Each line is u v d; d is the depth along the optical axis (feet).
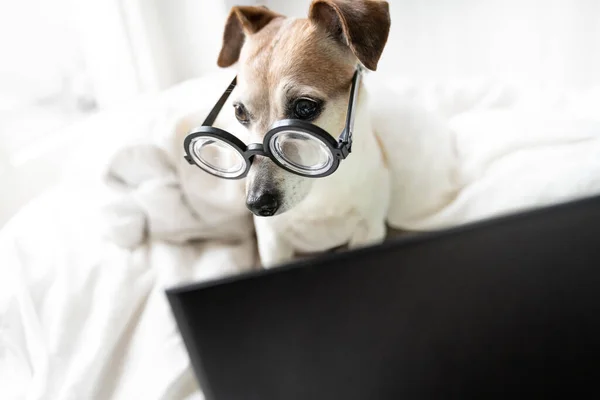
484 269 1.47
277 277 1.38
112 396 2.77
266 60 2.64
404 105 3.76
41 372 2.81
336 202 3.12
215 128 2.37
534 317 1.60
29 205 4.00
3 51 5.03
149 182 3.50
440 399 1.75
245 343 1.51
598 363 1.76
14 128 5.17
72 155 4.59
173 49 5.14
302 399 1.68
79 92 5.61
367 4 2.62
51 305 3.17
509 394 1.78
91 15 4.64
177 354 2.86
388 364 1.63
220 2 4.87
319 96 2.57
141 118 3.81
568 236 1.45
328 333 1.52
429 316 1.54
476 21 5.80
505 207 3.27
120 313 3.09
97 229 3.62
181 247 3.64
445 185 3.62
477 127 3.91
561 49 5.90
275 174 2.50
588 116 3.93
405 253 1.39
